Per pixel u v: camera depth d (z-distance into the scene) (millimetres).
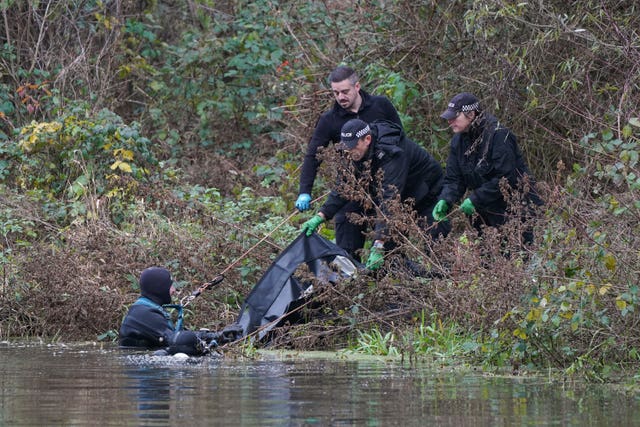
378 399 15445
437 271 23688
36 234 33094
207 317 26578
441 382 17859
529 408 14648
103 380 17844
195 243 28453
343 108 27016
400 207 24031
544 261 20016
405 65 35688
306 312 24844
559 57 30578
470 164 26594
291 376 18578
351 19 38000
